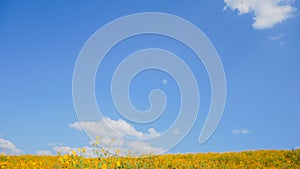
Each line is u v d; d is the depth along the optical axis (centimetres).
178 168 1400
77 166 1054
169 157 1719
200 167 1488
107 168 1063
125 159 1280
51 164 1147
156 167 1263
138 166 1234
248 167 1692
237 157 1939
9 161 1444
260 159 1866
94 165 1084
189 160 1734
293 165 1738
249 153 2102
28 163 1273
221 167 1595
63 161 1054
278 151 2083
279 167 1670
